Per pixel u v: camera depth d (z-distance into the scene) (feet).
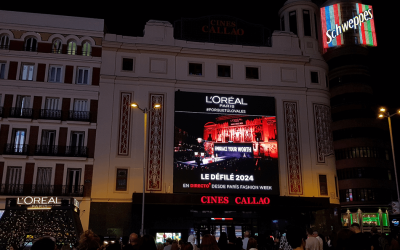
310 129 127.13
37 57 119.44
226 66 128.26
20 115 114.01
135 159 115.44
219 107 122.31
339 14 182.60
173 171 114.62
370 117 179.83
